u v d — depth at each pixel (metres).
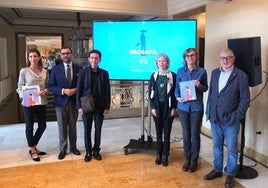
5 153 3.93
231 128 2.89
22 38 9.34
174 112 3.41
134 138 4.70
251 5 3.67
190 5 4.98
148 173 3.31
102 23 3.97
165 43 3.84
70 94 3.58
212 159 3.73
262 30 3.51
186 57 3.20
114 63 4.03
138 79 3.98
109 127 5.43
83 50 8.12
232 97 2.83
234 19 4.02
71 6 5.10
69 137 3.84
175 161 3.69
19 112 9.40
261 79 3.22
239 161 3.35
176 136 4.84
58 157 3.74
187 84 3.17
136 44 3.91
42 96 3.54
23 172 3.31
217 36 4.45
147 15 5.83
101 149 4.12
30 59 3.51
